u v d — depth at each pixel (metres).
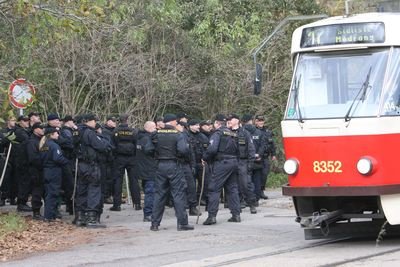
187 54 45.66
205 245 22.84
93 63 41.69
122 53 42.28
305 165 21.69
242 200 33.44
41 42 30.06
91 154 26.84
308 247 21.95
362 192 20.75
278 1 50.78
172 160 26.06
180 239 24.12
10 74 31.59
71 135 29.36
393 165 20.95
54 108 41.59
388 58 21.64
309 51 22.72
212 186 28.06
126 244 23.23
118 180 33.12
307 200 22.62
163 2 40.09
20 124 31.80
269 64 48.69
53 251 22.17
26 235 24.80
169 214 32.34
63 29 27.64
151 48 43.81
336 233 23.03
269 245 22.56
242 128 31.66
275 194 41.25
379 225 22.67
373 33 21.81
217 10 47.81
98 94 42.75
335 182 21.17
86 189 27.30
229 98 47.66
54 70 40.50
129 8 39.75
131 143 33.06
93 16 27.58
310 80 22.45
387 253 20.28
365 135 20.86
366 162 20.70
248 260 19.70
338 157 21.14
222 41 47.88
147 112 43.84
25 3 25.66
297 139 21.88
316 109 21.92
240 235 24.91
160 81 43.62
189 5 47.66
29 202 36.72
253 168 34.62
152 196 29.31
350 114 21.23
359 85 21.64
